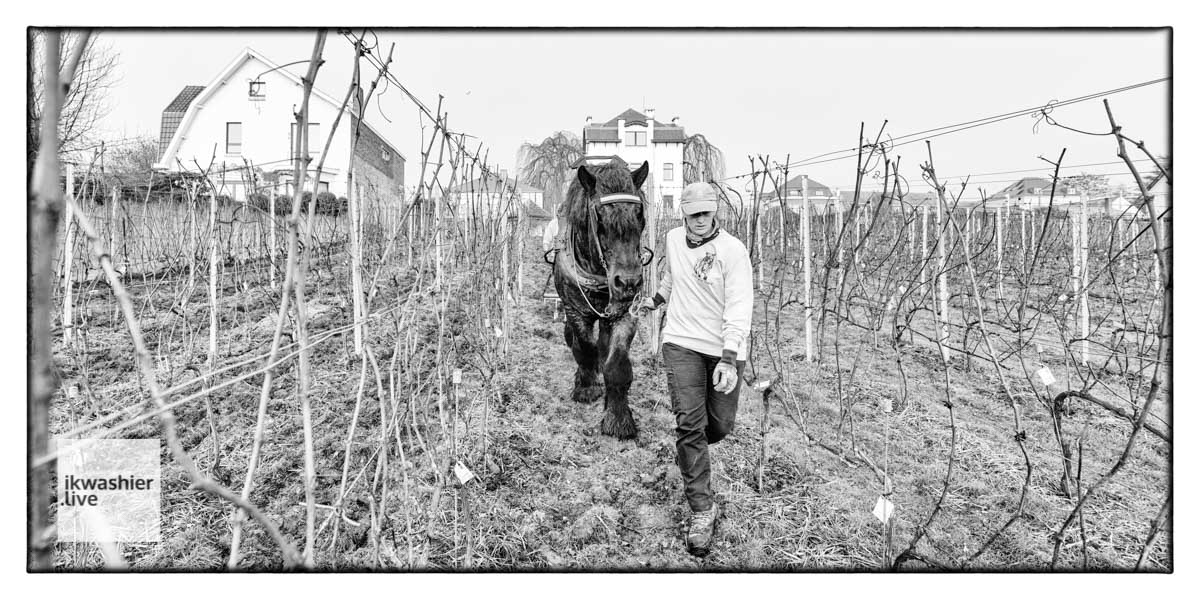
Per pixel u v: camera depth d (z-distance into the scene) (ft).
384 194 30.30
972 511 10.04
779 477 11.02
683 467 8.76
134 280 24.98
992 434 13.24
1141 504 10.31
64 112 19.52
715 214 8.71
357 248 17.03
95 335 18.11
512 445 11.98
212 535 8.99
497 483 10.48
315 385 15.10
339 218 35.29
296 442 12.00
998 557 8.82
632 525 9.50
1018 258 32.40
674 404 8.79
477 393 14.30
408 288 22.03
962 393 15.93
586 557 8.69
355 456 11.35
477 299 15.08
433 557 8.39
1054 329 22.79
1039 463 11.82
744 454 11.90
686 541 8.85
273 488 10.32
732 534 9.19
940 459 11.91
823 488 10.61
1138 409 7.29
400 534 8.87
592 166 11.87
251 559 8.49
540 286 32.07
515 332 21.91
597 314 12.25
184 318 14.60
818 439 12.65
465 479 7.59
